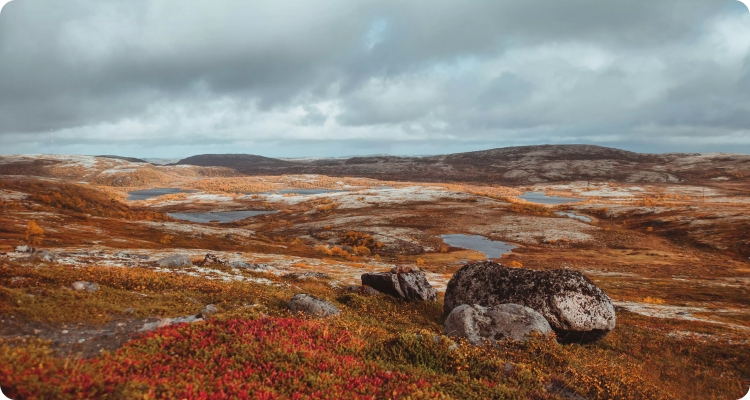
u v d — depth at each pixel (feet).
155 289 60.34
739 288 201.98
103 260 94.07
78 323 37.81
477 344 47.34
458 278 75.15
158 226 456.04
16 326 33.55
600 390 36.94
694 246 408.67
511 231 546.26
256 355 31.65
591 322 59.57
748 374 54.03
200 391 23.94
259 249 385.29
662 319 92.27
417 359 38.09
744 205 654.94
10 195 505.25
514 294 64.90
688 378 51.01
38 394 20.22
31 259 71.67
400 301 87.25
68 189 647.15
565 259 365.40
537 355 46.06
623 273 283.18
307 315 50.98
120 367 26.37
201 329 37.17
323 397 26.48
